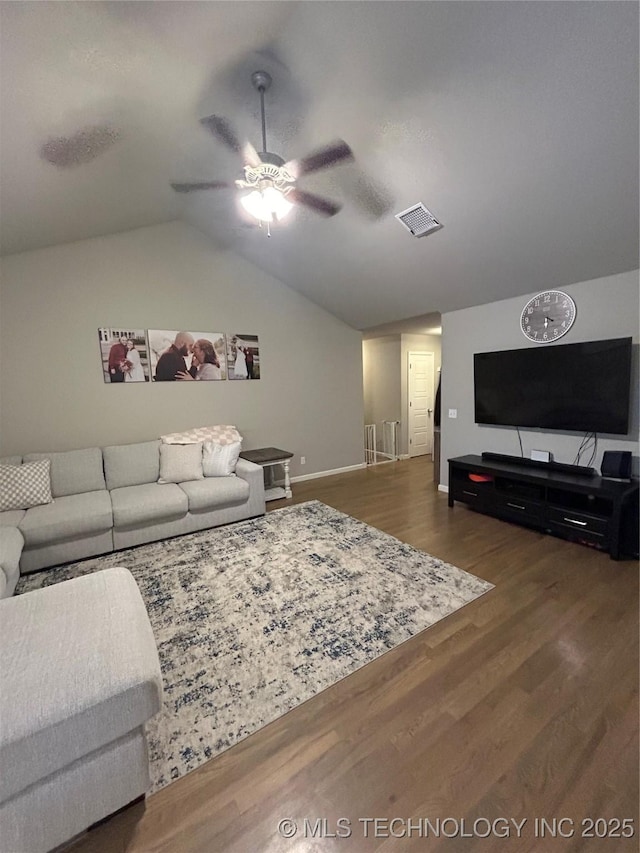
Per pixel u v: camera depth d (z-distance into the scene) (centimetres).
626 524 280
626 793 125
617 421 293
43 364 351
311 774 134
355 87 197
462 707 159
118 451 362
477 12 154
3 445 341
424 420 687
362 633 205
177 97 199
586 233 258
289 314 498
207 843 115
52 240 335
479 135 210
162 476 368
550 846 112
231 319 452
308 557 293
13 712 105
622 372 286
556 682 170
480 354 384
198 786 131
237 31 161
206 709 160
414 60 178
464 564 277
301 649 194
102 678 116
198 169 287
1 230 275
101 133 209
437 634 203
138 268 389
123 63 164
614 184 218
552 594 237
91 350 371
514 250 295
